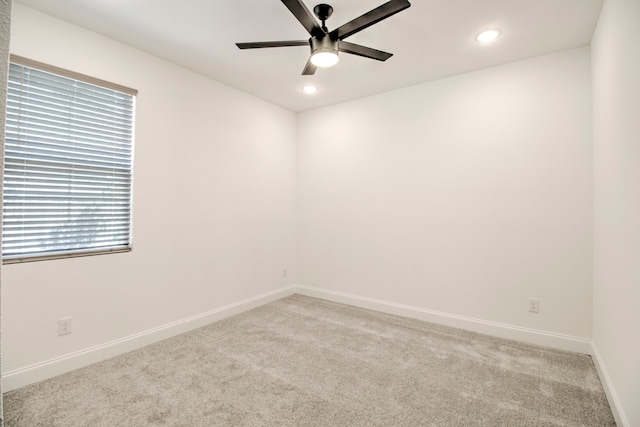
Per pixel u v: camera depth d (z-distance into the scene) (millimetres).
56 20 2340
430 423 1870
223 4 2209
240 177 3723
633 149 1657
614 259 2014
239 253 3717
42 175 2330
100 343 2570
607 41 2117
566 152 2768
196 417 1908
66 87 2422
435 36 2578
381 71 3195
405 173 3598
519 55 2875
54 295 2346
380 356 2650
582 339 2701
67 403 2027
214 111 3426
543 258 2863
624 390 1786
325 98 3957
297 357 2631
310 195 4387
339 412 1961
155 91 2916
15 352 2176
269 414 1940
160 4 2207
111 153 2668
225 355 2660
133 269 2775
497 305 3068
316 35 2178
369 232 3865
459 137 3260
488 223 3113
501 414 1943
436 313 3389
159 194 2951
